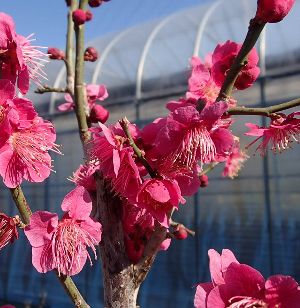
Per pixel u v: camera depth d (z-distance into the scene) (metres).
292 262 0.81
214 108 0.13
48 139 0.15
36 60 0.15
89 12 0.20
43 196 1.07
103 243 0.15
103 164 0.14
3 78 0.15
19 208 0.14
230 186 0.89
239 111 0.15
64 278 0.14
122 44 1.04
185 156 0.14
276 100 0.80
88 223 0.14
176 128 0.14
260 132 0.16
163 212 0.14
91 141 0.15
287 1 0.14
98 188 0.15
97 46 1.09
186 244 0.91
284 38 0.81
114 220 0.15
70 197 0.14
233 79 0.15
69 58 0.21
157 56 0.97
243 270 0.13
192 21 0.99
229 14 0.96
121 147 0.14
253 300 0.12
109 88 0.99
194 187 0.15
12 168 0.14
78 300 0.14
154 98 0.94
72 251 0.14
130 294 0.15
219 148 0.14
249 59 0.16
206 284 0.13
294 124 0.15
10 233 0.14
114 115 0.98
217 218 0.90
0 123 0.14
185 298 0.88
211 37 0.94
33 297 1.03
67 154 1.04
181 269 0.90
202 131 0.14
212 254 0.14
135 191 0.14
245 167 0.87
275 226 0.84
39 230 0.14
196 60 0.21
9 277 1.08
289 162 0.83
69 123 1.03
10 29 0.14
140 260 0.15
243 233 0.87
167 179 0.14
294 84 0.79
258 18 0.14
